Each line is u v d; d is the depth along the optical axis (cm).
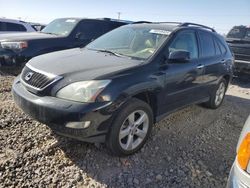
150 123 365
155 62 366
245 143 194
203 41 495
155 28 440
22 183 276
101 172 310
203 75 478
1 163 302
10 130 379
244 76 923
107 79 305
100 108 292
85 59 363
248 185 181
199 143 407
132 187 291
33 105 307
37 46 650
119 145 326
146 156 353
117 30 484
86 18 788
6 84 586
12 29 1115
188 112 542
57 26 791
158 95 370
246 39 933
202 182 311
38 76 326
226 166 349
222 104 634
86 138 298
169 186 298
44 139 362
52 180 286
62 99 298
